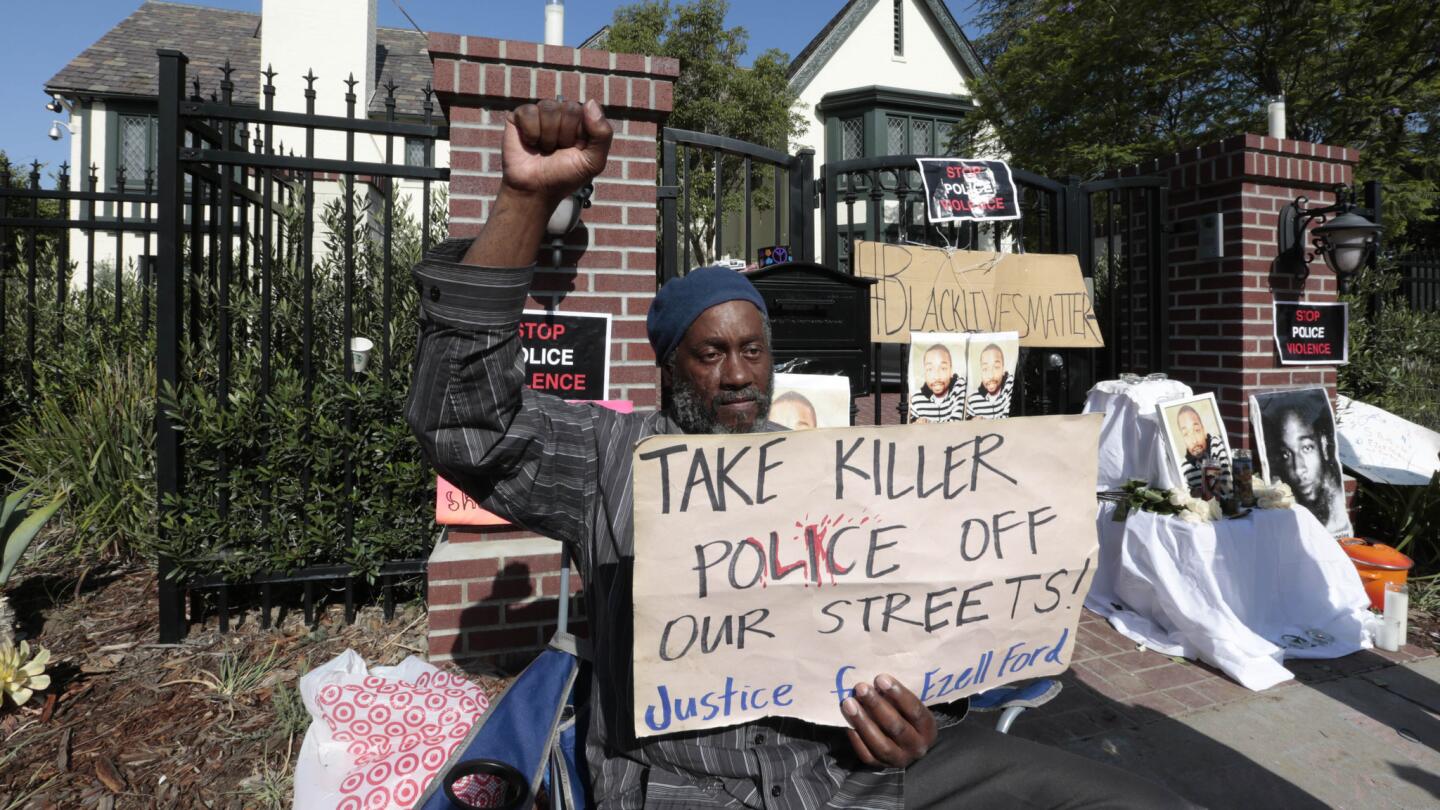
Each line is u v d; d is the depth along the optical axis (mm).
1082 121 10617
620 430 1424
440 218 4695
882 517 1313
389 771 1719
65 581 3971
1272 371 4734
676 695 1264
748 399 1450
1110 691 3229
